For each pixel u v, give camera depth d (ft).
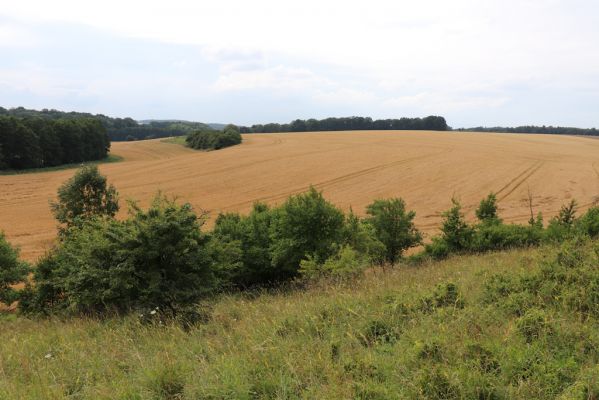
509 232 51.08
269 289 43.86
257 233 50.88
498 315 17.13
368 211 53.98
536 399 11.40
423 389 11.89
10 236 106.93
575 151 219.41
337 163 191.21
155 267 27.27
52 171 221.25
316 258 40.04
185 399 13.37
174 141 371.76
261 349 15.92
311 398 12.37
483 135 309.83
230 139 298.35
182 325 23.61
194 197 145.89
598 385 11.31
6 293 49.16
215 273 36.86
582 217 47.75
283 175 173.37
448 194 132.16
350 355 14.98
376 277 29.99
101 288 27.43
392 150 222.07
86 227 33.68
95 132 272.92
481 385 11.85
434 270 32.71
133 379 15.24
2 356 19.93
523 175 153.38
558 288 18.92
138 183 173.06
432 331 16.11
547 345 14.01
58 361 18.54
